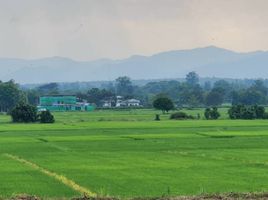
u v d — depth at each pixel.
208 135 163.88
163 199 53.16
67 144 137.88
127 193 62.59
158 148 124.50
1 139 155.50
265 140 145.50
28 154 112.50
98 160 99.94
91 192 63.06
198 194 57.28
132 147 127.69
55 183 70.56
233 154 109.31
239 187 66.88
